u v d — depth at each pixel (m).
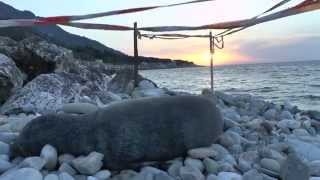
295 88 12.21
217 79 19.31
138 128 2.07
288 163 2.05
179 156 2.16
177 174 2.02
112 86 4.62
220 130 2.36
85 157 2.01
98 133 2.07
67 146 2.08
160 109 2.14
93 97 3.73
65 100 3.45
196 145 2.19
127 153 2.04
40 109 3.31
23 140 2.12
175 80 18.20
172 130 2.12
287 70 33.06
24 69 4.75
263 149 2.35
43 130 2.12
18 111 3.31
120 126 2.06
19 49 4.77
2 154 2.14
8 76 3.70
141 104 2.15
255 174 1.97
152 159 2.10
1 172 1.97
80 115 2.17
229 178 1.96
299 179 1.99
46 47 4.86
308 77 19.92
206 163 2.09
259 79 19.08
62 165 1.99
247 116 3.61
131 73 4.75
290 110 4.12
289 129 3.11
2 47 4.82
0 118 2.98
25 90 3.46
